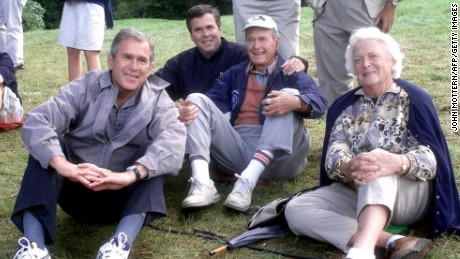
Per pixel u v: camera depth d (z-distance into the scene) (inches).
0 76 208.7
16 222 119.7
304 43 354.3
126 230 118.1
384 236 119.5
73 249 133.0
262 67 162.4
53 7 861.8
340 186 133.1
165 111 131.6
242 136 162.2
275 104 147.7
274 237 134.4
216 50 174.2
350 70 133.9
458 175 163.8
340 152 128.4
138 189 122.3
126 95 130.3
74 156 132.3
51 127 123.9
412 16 414.9
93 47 233.0
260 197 158.2
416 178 121.0
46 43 413.4
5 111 213.0
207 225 142.9
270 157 151.3
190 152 150.9
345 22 182.2
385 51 127.6
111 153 130.2
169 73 179.5
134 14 960.3
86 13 229.5
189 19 172.4
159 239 136.3
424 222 134.9
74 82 131.8
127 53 124.7
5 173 178.4
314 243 131.0
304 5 598.9
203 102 153.9
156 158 122.7
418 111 126.6
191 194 145.3
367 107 131.8
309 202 127.7
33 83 285.9
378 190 113.8
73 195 132.6
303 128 157.6
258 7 198.8
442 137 128.2
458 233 129.5
